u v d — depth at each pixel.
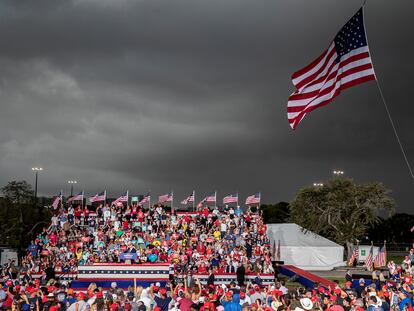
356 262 72.69
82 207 68.88
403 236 144.88
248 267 47.03
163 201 65.94
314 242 74.06
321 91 23.50
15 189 90.19
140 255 48.41
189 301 21.02
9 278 37.12
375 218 95.50
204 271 45.75
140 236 54.12
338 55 23.08
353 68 22.38
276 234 76.12
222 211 65.38
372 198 94.38
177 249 50.09
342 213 97.12
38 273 45.66
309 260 71.69
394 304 26.53
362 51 22.22
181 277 42.12
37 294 24.84
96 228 59.84
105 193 67.25
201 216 63.50
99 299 21.16
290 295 26.11
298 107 23.97
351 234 94.44
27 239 82.56
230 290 24.30
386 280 41.75
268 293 26.03
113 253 49.47
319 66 23.92
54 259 50.16
